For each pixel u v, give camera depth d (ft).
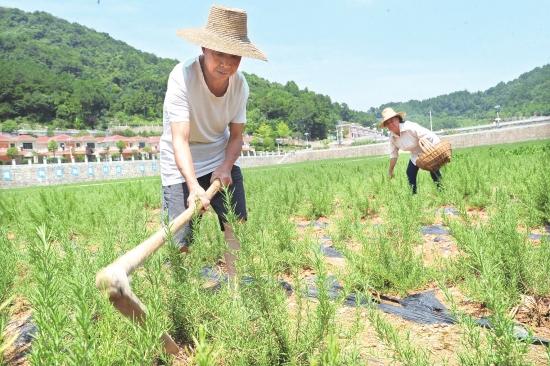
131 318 6.98
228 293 9.23
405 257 13.61
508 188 23.80
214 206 13.00
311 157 432.66
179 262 9.19
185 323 9.07
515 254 11.26
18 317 11.76
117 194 36.73
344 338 8.40
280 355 7.57
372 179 34.68
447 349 9.29
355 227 18.93
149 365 6.14
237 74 12.96
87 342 5.20
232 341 7.42
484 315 10.71
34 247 5.78
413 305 11.90
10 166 268.82
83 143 475.31
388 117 28.09
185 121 12.16
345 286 8.29
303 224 25.11
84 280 6.80
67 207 28.19
